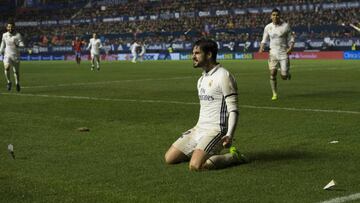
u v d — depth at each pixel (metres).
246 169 7.53
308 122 11.84
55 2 86.88
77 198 6.19
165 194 6.32
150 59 73.12
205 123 7.77
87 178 7.14
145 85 23.67
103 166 7.85
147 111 14.23
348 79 25.73
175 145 7.92
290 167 7.61
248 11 71.44
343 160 8.02
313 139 9.80
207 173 7.32
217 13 73.81
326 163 7.83
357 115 12.83
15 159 8.41
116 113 13.90
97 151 8.98
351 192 6.26
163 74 32.75
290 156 8.35
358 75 28.83
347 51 59.59
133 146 9.40
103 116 13.34
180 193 6.34
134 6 80.81
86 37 79.94
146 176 7.21
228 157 7.66
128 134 10.69
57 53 78.94
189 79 27.58
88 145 9.54
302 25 66.12
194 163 7.41
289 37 16.84
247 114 13.32
